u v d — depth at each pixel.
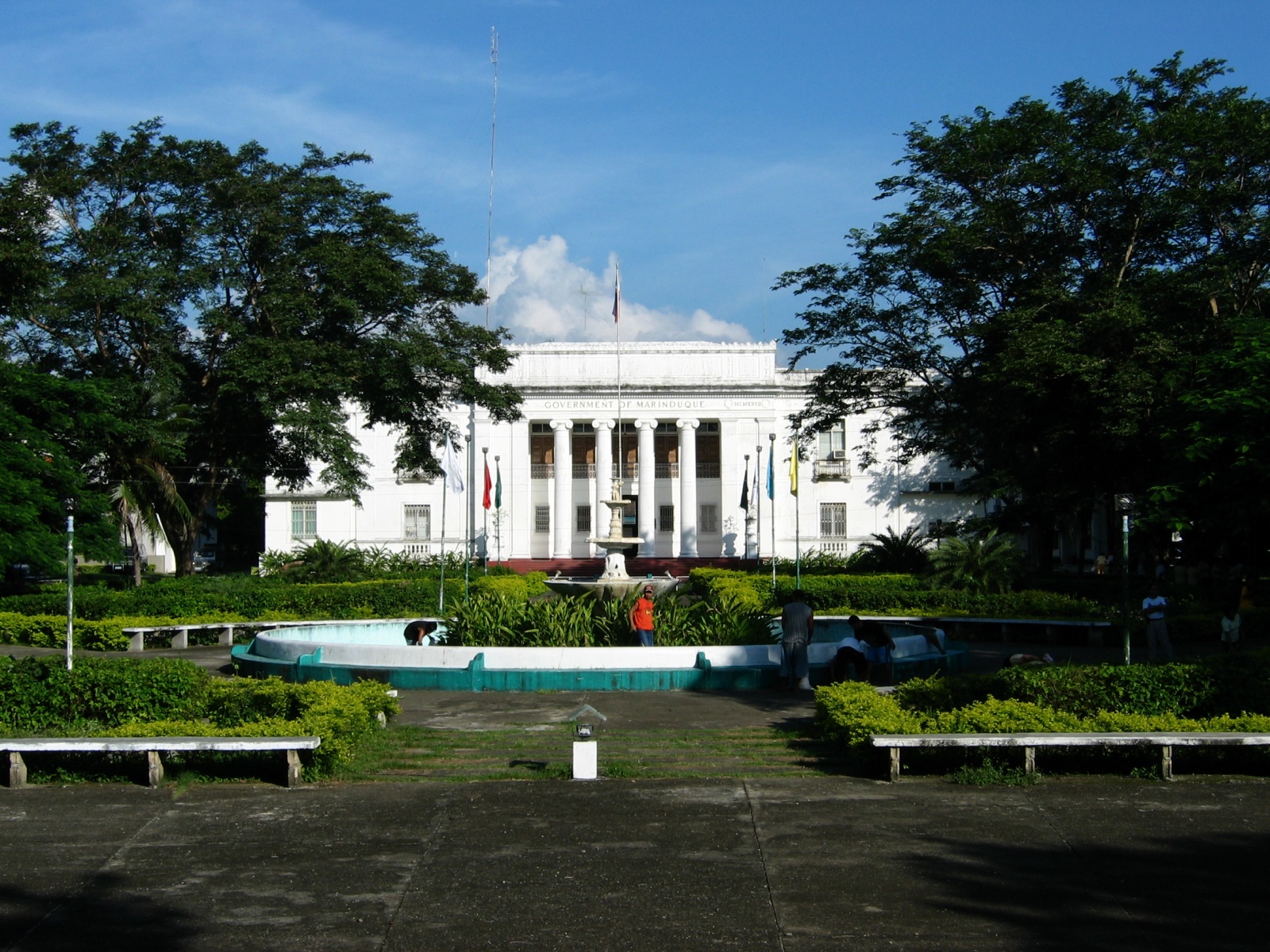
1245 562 32.69
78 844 8.54
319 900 7.39
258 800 9.73
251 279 34.66
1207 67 30.72
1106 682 11.94
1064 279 31.47
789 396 58.34
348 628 23.31
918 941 6.73
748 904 7.30
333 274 32.22
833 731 11.86
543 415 58.28
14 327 31.25
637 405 58.09
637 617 18.39
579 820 9.05
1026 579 32.62
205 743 10.09
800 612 16.72
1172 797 9.71
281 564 49.72
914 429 38.00
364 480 35.16
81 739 10.28
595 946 6.67
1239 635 21.19
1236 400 18.41
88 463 32.41
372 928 6.94
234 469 37.03
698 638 19.11
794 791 9.94
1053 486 31.80
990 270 32.53
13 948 6.68
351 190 34.44
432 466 37.97
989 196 32.19
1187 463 20.50
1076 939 6.75
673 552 60.88
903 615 28.86
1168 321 28.61
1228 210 29.22
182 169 32.78
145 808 9.49
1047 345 28.23
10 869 8.01
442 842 8.55
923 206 32.50
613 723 13.83
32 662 12.33
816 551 57.66
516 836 8.66
